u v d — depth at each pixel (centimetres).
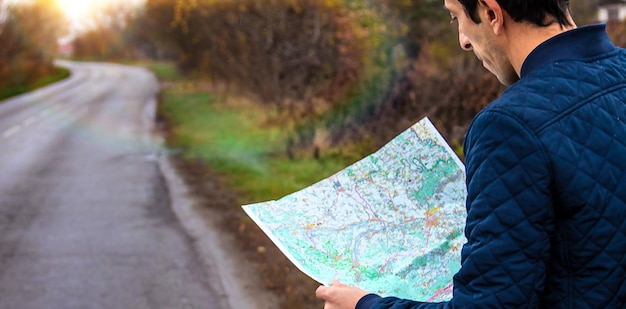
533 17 126
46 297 504
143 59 8644
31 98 3400
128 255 605
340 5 975
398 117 823
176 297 493
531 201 115
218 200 819
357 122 939
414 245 150
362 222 152
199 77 2955
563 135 118
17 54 4356
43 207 841
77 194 920
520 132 117
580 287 119
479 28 133
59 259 601
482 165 120
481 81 667
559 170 116
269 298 477
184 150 1293
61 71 5891
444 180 153
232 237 645
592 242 118
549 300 121
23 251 633
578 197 117
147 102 2714
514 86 126
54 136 1681
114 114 2250
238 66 1309
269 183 870
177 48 3306
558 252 120
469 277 118
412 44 929
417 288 145
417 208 153
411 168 156
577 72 124
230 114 1733
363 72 936
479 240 118
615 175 118
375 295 135
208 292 499
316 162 952
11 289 524
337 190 157
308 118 1011
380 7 950
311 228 149
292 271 532
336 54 998
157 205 822
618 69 128
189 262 575
